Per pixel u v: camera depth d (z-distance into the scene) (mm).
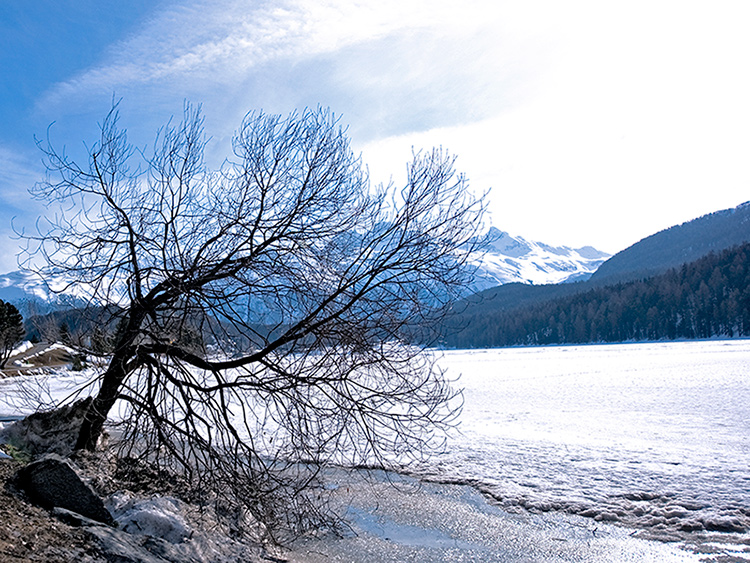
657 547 7250
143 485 7711
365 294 6965
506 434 14938
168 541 5945
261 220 7531
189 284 7172
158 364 7570
